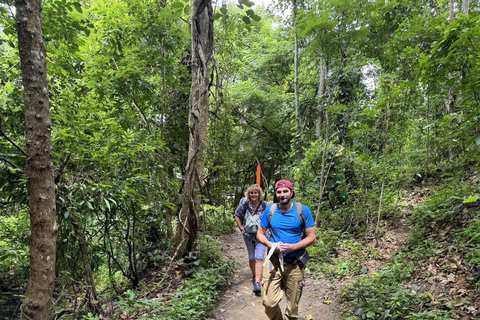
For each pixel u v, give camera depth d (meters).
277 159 13.39
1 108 4.22
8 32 4.11
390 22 7.45
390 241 5.82
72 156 4.00
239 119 13.47
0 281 5.85
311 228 3.12
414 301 3.65
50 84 5.01
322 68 9.62
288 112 13.18
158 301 4.03
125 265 6.29
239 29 8.60
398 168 7.67
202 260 5.49
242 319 4.13
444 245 4.72
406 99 5.90
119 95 6.11
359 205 6.93
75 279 4.23
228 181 10.94
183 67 7.25
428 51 5.43
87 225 4.39
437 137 7.34
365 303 3.81
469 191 5.27
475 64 3.80
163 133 7.04
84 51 6.30
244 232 4.84
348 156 7.48
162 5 6.76
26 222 5.18
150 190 4.77
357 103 7.51
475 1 9.36
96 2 6.38
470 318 3.09
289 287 3.13
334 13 6.89
